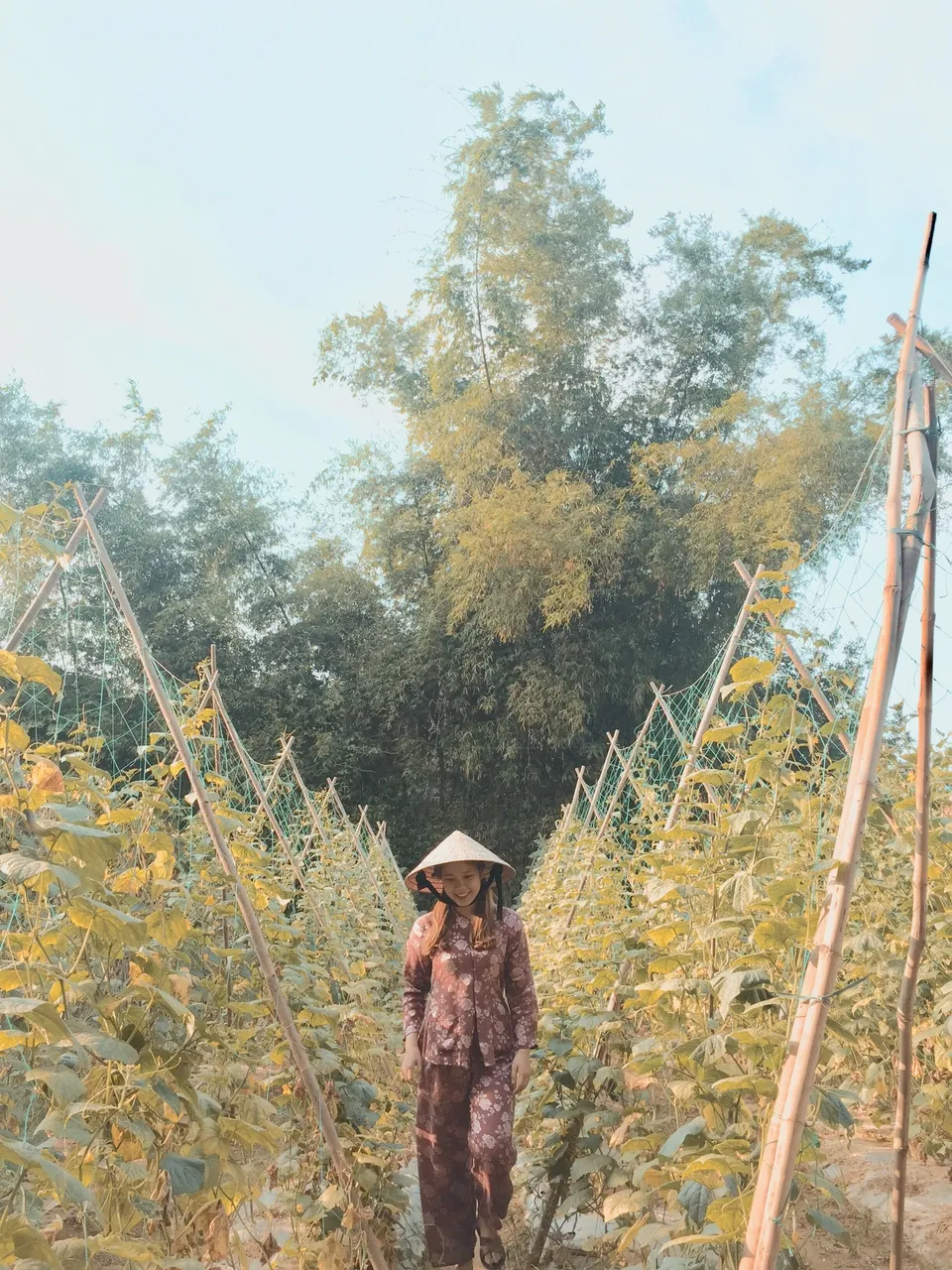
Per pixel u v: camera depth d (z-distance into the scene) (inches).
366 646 745.6
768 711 123.0
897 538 90.8
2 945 94.9
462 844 140.8
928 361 97.8
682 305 705.0
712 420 619.2
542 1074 159.5
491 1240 131.0
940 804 173.8
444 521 682.2
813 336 713.0
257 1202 127.6
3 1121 107.7
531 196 689.6
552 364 692.1
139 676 453.4
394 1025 193.3
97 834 88.8
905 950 158.1
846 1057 176.6
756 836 115.6
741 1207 93.7
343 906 256.4
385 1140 158.6
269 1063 136.9
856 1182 155.3
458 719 692.7
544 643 652.7
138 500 740.0
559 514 622.8
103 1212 97.7
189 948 136.6
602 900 201.9
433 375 697.6
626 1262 132.2
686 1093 108.1
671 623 655.8
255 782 198.4
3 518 107.0
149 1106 102.0
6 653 93.1
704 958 123.0
